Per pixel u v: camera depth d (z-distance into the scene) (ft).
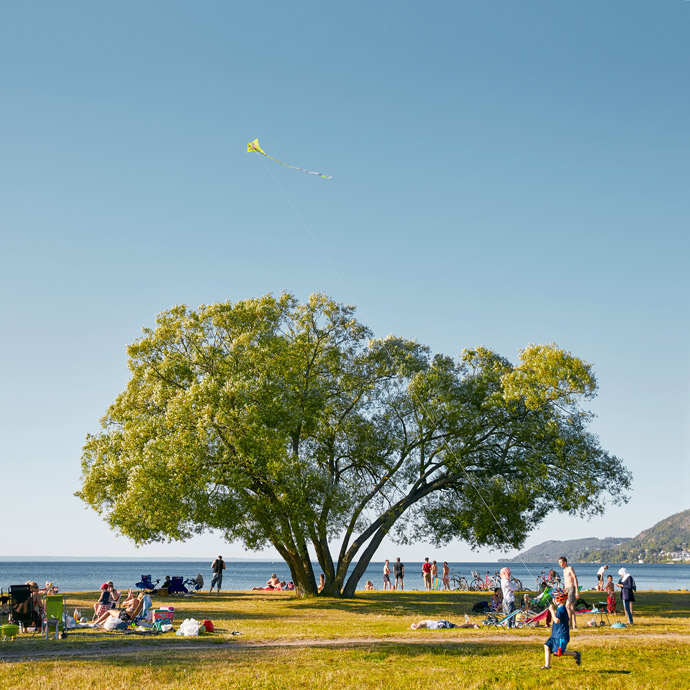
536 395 119.44
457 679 47.70
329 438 127.34
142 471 106.32
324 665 52.95
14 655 58.54
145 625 76.23
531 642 64.59
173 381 122.11
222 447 109.70
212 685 46.29
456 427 121.90
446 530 129.70
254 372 115.85
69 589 270.67
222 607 104.37
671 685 45.47
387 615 94.94
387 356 128.98
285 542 117.80
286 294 127.75
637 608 101.24
